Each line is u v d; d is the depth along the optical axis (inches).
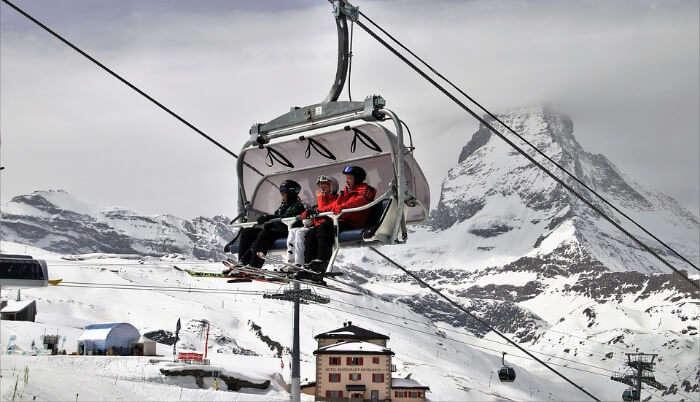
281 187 445.7
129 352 3996.1
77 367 2645.2
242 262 452.1
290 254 420.5
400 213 398.9
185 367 3014.3
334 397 3941.9
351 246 419.5
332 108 415.8
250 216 469.4
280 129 438.3
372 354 3986.2
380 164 425.1
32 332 4357.8
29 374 1604.3
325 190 432.5
